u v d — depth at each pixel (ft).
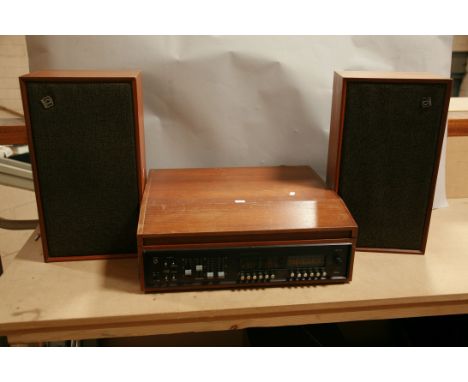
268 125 4.15
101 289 3.02
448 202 4.63
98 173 3.12
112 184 3.16
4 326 2.67
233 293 3.01
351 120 3.15
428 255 3.50
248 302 2.91
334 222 3.02
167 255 2.89
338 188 3.37
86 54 3.74
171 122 4.06
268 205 3.22
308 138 4.22
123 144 3.07
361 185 3.33
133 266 3.31
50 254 3.31
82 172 3.10
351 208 3.41
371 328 5.10
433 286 3.09
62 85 2.87
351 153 3.24
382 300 2.95
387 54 4.09
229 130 4.12
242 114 4.08
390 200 3.35
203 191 3.46
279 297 2.97
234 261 2.97
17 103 8.11
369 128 3.16
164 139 4.09
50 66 3.73
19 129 4.14
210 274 2.97
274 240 2.97
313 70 4.01
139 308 2.83
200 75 3.91
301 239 3.00
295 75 4.00
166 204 3.20
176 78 3.90
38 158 3.02
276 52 3.92
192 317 2.86
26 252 3.47
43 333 2.77
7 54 7.80
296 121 4.15
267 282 3.04
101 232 3.30
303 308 2.91
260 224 2.97
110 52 3.76
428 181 3.28
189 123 4.06
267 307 2.87
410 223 3.42
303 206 3.22
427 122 3.12
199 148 4.16
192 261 2.93
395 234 3.46
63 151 3.02
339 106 3.16
